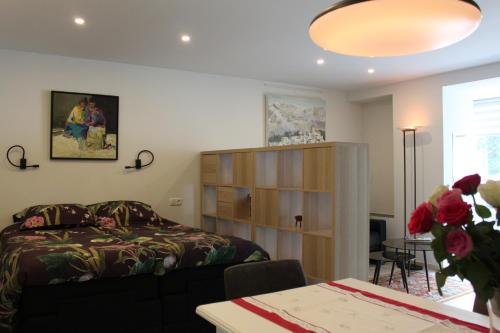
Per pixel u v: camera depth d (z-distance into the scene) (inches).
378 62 190.4
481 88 211.9
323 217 148.1
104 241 128.7
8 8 127.2
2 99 168.4
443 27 66.5
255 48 168.6
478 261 43.0
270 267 79.4
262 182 170.4
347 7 61.9
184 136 206.8
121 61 188.7
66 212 163.5
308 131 242.8
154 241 128.9
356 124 265.7
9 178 169.8
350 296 70.6
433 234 46.1
